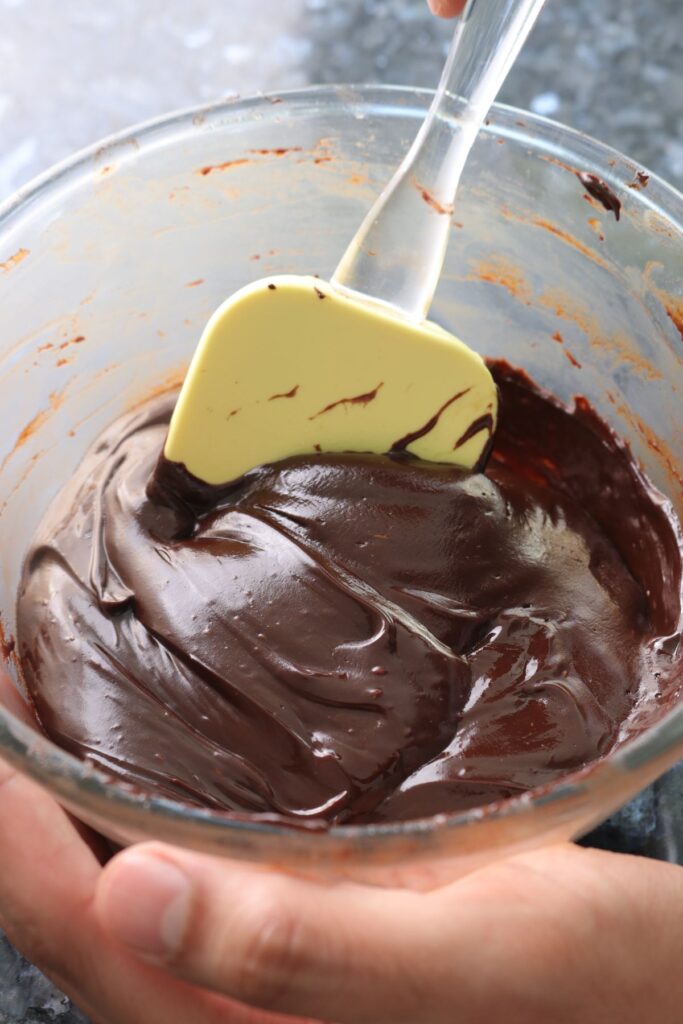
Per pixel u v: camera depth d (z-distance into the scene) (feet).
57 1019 0.86
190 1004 0.79
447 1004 0.73
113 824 0.70
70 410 0.96
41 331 0.92
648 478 0.96
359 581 0.86
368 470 0.90
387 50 1.32
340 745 0.80
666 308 0.92
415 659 0.83
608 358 0.98
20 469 0.92
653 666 0.88
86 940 0.79
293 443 0.90
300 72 1.30
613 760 0.69
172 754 0.80
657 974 0.79
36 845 0.81
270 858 0.67
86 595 0.86
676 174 1.22
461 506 0.90
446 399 0.89
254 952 0.70
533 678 0.84
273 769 0.80
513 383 1.03
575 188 0.93
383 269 0.87
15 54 1.32
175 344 1.01
